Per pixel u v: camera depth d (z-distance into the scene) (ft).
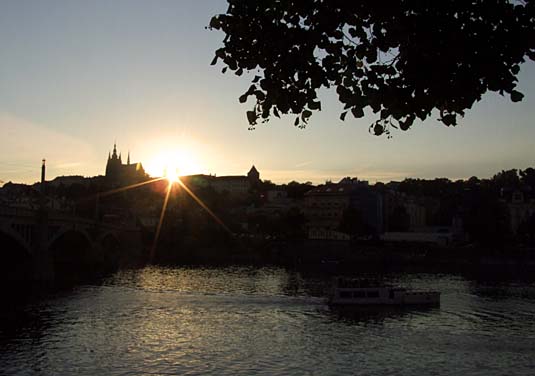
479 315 307.78
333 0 43.14
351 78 44.55
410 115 45.19
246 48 46.62
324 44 44.75
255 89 47.78
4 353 217.97
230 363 208.85
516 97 41.22
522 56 40.65
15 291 387.96
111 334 253.85
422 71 42.70
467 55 41.39
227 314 307.37
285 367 203.92
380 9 41.81
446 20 41.24
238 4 46.06
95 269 582.35
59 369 198.39
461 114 44.98
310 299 365.40
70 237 625.41
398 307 334.03
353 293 338.54
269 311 318.04
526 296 386.52
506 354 222.48
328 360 213.66
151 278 497.46
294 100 46.88
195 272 571.28
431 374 196.13
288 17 45.80
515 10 40.22
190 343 239.09
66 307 322.55
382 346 235.61
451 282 485.56
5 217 383.04
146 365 205.16
